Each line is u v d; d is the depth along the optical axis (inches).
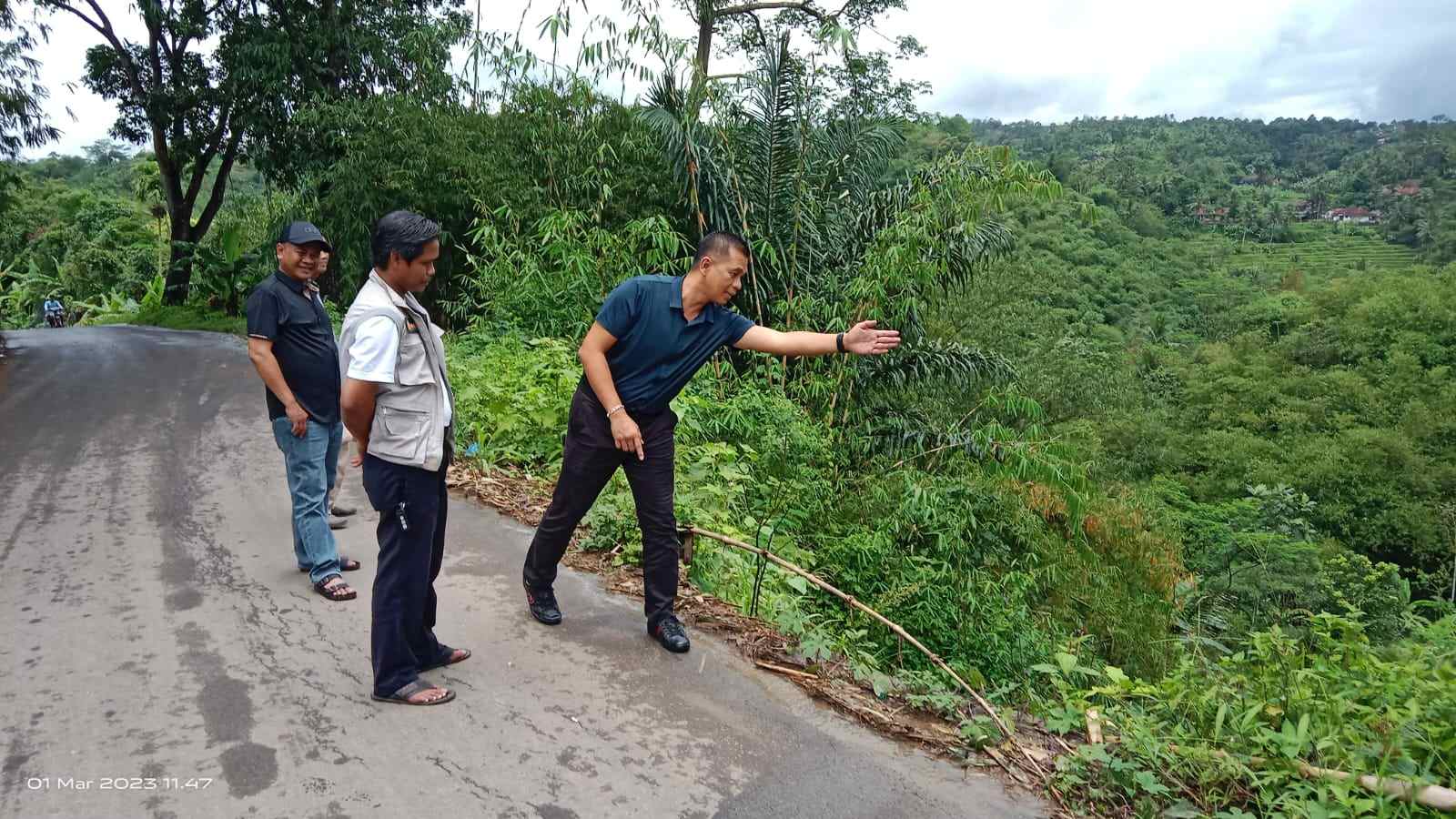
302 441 145.9
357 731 105.1
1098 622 329.7
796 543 239.6
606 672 124.0
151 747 100.0
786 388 348.5
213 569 159.3
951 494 318.3
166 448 258.4
